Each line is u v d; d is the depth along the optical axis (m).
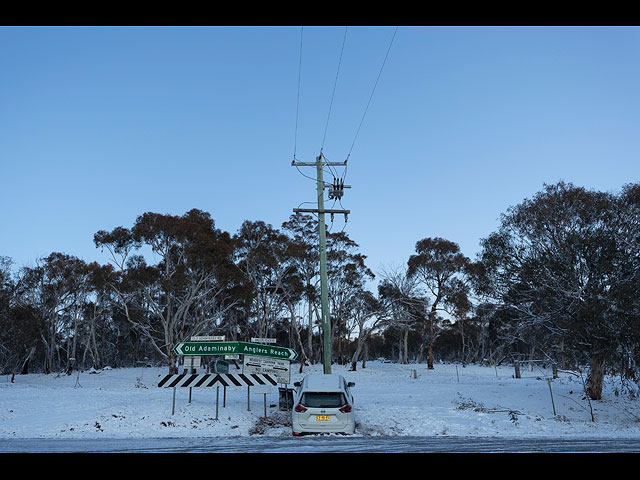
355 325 58.91
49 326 59.19
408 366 63.41
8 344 51.12
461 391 28.02
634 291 18.97
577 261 21.78
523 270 24.09
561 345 23.69
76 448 7.80
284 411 18.09
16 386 37.22
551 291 22.12
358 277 56.44
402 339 77.12
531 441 9.12
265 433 14.11
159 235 43.34
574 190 24.22
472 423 15.97
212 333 52.44
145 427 14.07
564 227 23.64
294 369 53.38
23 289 56.72
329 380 14.12
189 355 16.83
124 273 43.72
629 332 18.28
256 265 52.41
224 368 33.16
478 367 64.50
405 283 55.72
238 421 15.81
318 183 22.14
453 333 75.69
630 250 21.03
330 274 55.81
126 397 24.42
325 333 20.53
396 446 8.16
